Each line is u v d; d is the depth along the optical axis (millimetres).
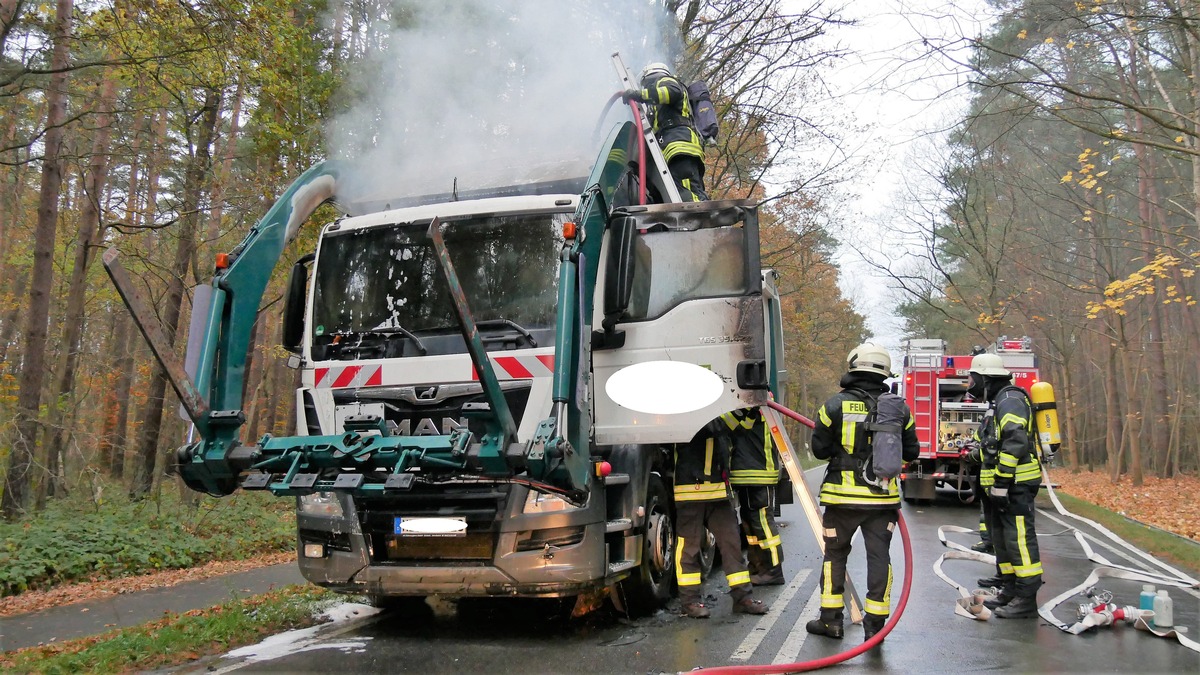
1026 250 22688
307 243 11750
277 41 11023
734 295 5930
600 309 5855
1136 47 11109
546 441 4715
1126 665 4996
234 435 5297
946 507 15781
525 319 5703
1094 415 33844
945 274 25000
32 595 7949
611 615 6484
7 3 10219
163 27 10305
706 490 6336
